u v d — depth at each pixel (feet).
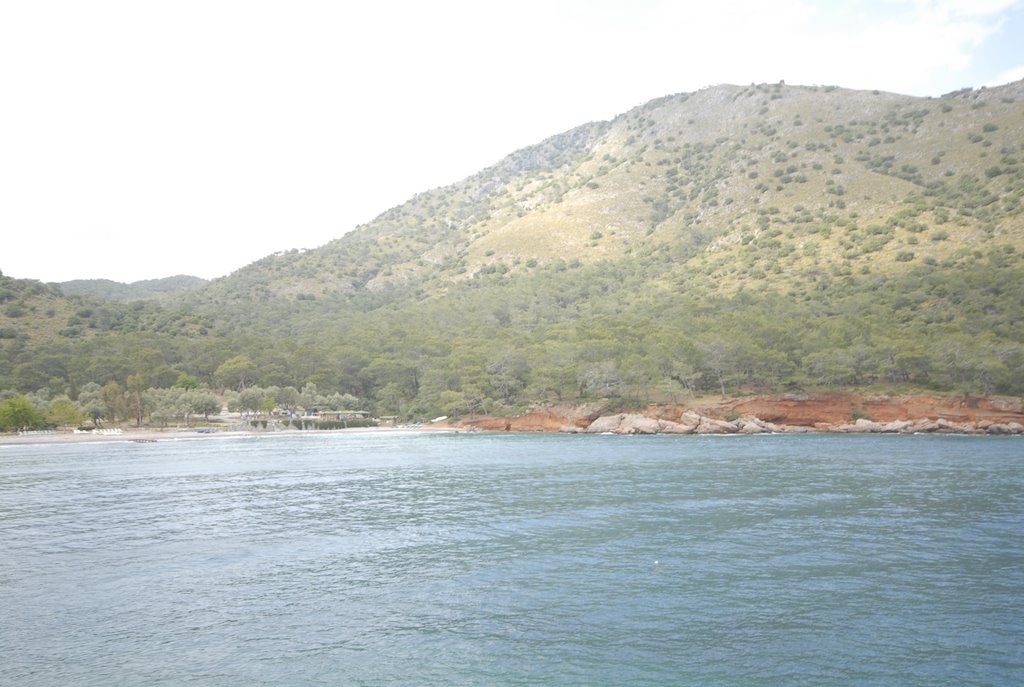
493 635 92.89
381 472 264.31
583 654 86.33
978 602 100.89
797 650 86.02
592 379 460.14
